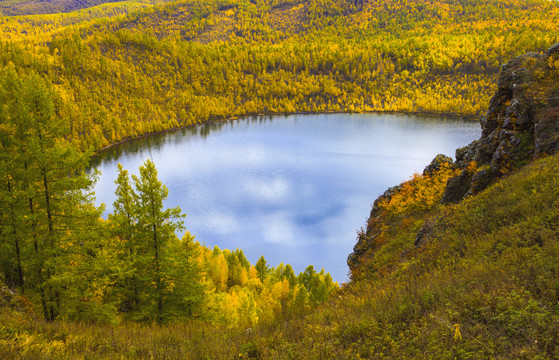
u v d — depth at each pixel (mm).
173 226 16734
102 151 148250
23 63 195750
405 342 5266
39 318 10914
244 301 26328
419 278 10062
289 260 73188
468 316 5566
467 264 9117
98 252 14617
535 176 12477
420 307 6391
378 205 29453
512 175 15156
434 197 24312
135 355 7121
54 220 13203
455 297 6414
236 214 94750
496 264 7859
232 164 138500
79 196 13445
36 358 6145
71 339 8023
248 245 79188
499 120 20719
